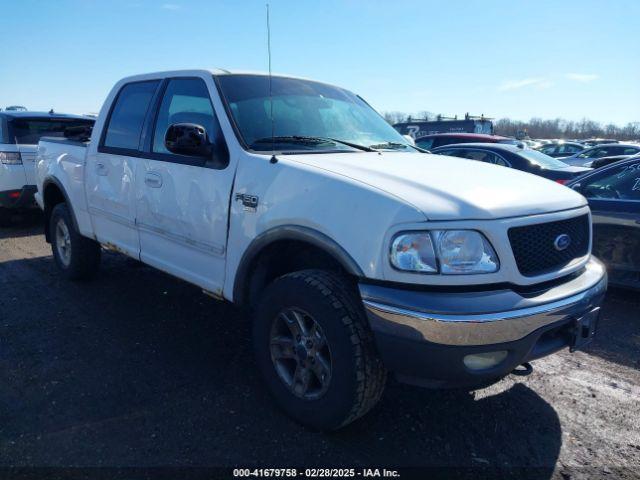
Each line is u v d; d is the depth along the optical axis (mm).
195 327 4270
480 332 2334
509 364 2479
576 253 2941
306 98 3879
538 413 3166
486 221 2447
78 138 5113
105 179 4387
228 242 3221
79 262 5117
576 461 2715
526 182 3023
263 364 3051
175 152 3316
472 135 14734
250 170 3094
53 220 5410
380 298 2438
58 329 4156
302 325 2811
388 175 2797
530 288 2580
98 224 4641
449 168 3162
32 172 7820
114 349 3826
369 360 2576
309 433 2848
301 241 2807
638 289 5078
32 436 2758
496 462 2682
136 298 4902
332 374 2637
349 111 4082
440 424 3004
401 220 2426
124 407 3057
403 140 4156
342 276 2801
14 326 4195
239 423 2922
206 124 3500
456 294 2396
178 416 2973
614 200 5242
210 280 3443
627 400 3350
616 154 17156
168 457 2613
